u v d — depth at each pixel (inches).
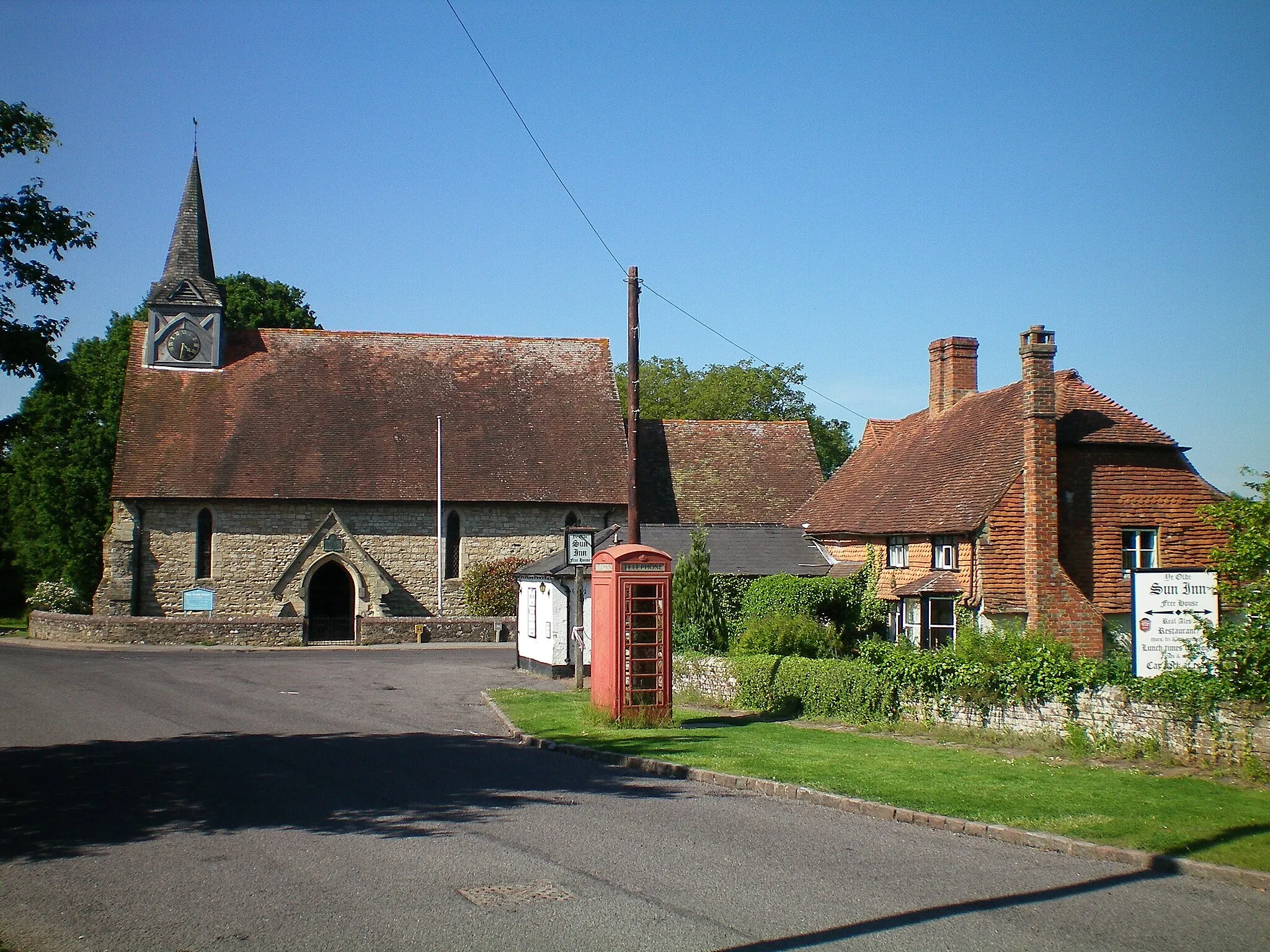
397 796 491.2
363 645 1568.7
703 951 287.6
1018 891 345.4
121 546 1662.2
